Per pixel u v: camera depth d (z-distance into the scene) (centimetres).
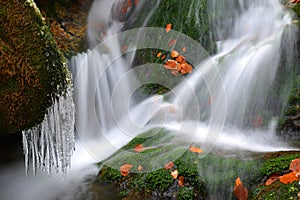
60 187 362
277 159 327
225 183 317
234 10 487
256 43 440
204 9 496
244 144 372
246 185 312
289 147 368
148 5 555
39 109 282
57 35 518
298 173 299
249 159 337
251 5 477
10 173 381
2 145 387
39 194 356
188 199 315
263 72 412
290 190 287
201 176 323
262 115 401
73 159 399
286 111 396
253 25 466
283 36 415
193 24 496
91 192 350
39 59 268
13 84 270
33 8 273
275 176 309
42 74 270
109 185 353
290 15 434
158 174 333
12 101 274
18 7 264
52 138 306
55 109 291
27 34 265
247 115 404
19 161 388
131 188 339
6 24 261
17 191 361
